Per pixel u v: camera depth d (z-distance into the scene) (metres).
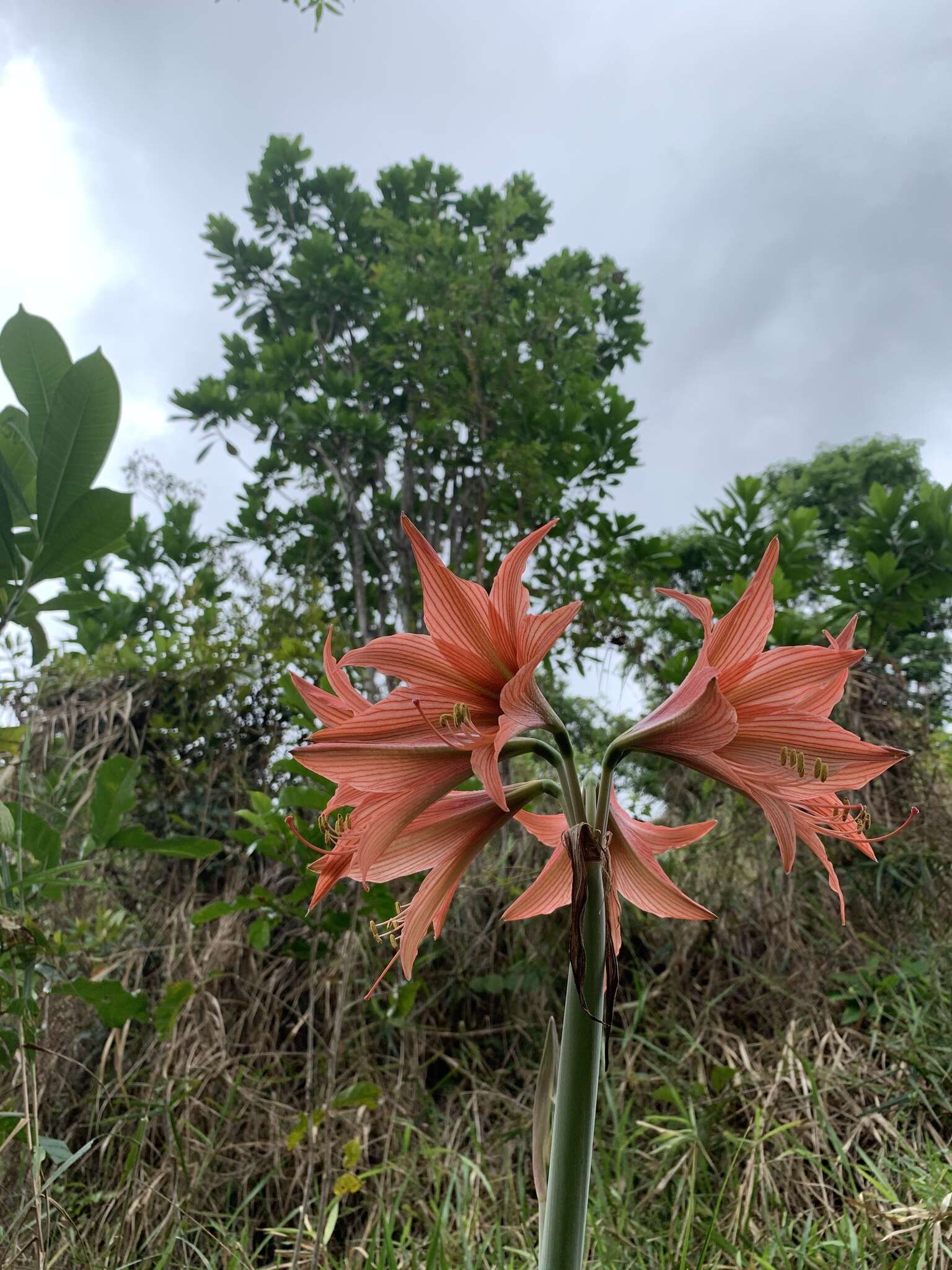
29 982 1.96
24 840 2.14
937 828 3.53
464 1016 3.57
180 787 4.27
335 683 1.34
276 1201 2.78
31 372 2.01
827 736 1.24
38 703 3.95
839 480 13.83
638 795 4.46
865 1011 2.99
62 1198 2.33
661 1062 3.12
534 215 10.21
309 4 3.73
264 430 8.83
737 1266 2.18
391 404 9.70
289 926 3.44
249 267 10.09
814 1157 2.44
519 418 7.59
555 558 6.93
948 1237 2.12
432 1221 2.54
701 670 1.24
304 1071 3.14
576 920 1.12
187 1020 3.05
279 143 10.12
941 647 4.36
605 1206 2.42
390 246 8.39
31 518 2.07
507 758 1.28
